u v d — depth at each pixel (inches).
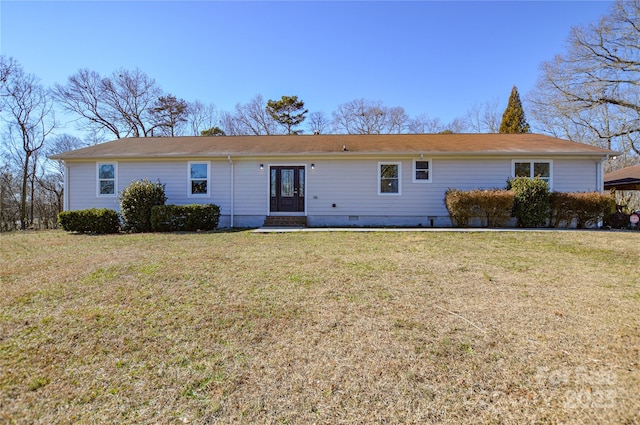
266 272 187.2
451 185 441.1
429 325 115.5
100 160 457.4
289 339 105.5
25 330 112.1
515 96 959.6
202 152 446.6
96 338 106.3
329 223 453.7
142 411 71.5
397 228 403.5
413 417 69.3
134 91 1003.3
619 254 236.2
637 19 679.7
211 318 122.2
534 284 163.9
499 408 71.7
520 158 433.7
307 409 72.1
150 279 172.9
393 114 1270.9
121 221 437.1
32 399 75.5
